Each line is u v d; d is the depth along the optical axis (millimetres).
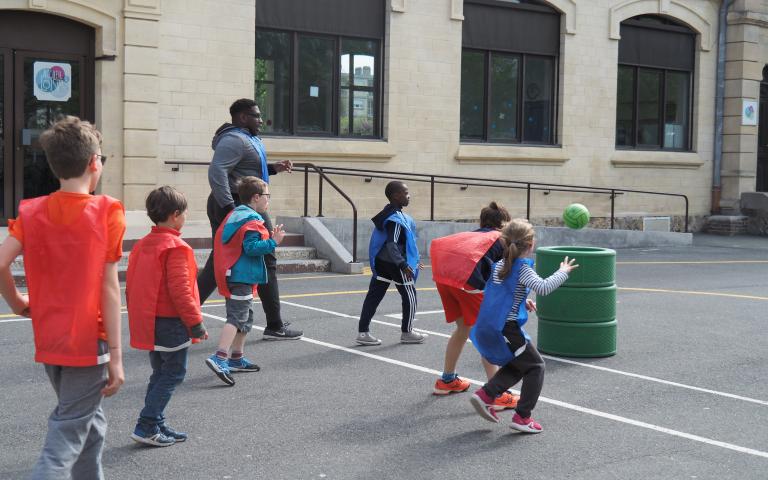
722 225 22672
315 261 13812
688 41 22578
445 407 6434
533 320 10117
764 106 24219
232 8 15875
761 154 24344
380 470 5109
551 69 20344
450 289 6609
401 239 8305
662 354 8320
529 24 19844
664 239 20078
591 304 8062
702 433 5918
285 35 16859
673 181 22312
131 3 14812
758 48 22984
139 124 14984
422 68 18172
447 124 18547
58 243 3768
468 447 5551
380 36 17844
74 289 3770
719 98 22906
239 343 7242
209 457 5270
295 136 16953
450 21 18469
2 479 4863
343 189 17328
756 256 18188
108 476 4930
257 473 5023
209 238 13672
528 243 5824
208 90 15695
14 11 14195
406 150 18062
